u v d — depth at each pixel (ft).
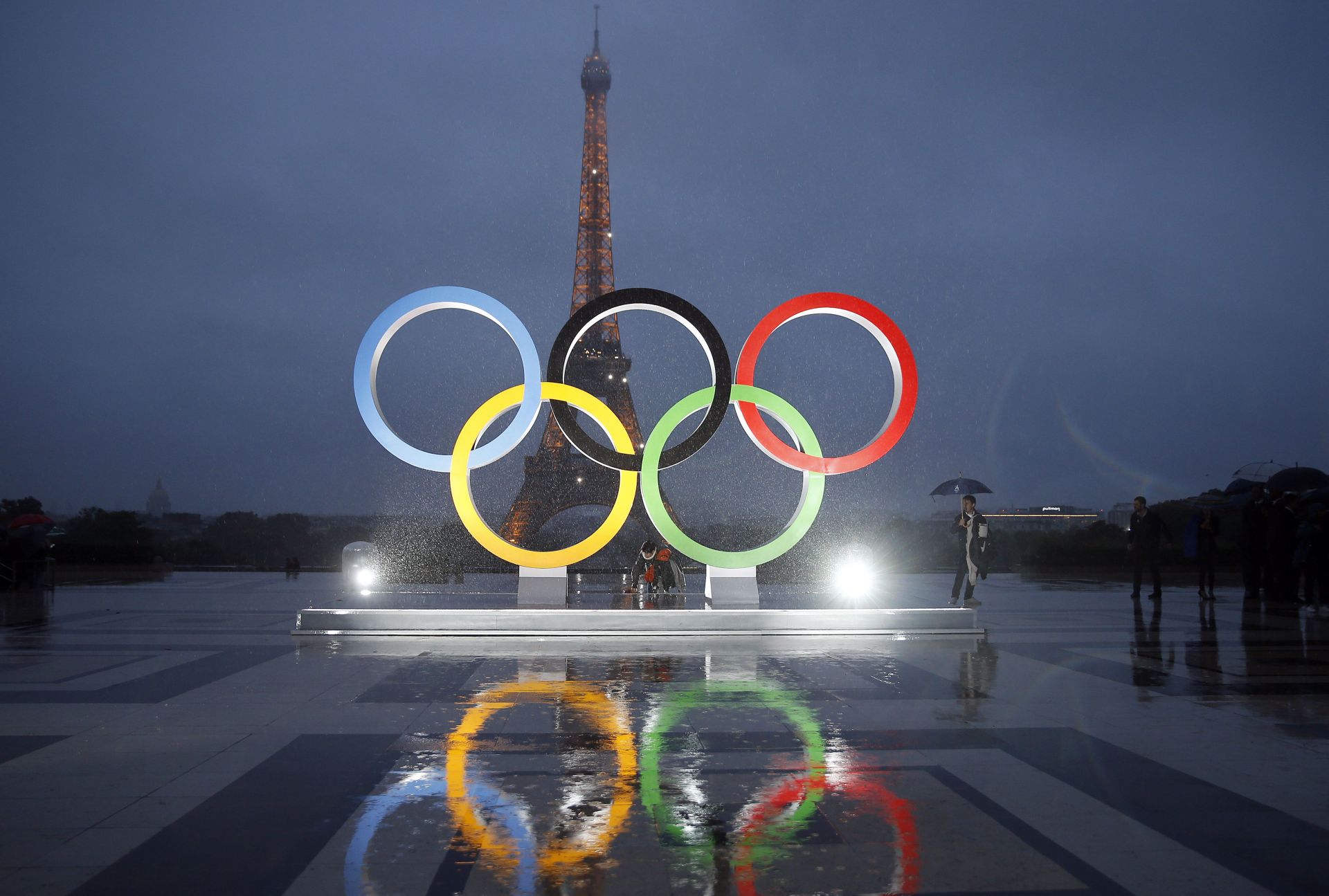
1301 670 40.14
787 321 56.13
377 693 34.47
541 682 36.91
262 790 22.20
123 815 20.39
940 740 27.32
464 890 16.43
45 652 45.06
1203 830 19.62
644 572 66.23
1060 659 43.21
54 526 83.87
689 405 54.95
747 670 39.81
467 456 55.16
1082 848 18.57
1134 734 28.09
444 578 94.02
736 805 21.22
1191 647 47.50
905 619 51.78
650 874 17.21
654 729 28.50
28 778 23.24
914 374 55.47
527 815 20.44
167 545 167.22
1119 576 104.68
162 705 32.14
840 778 23.29
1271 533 71.20
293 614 62.44
